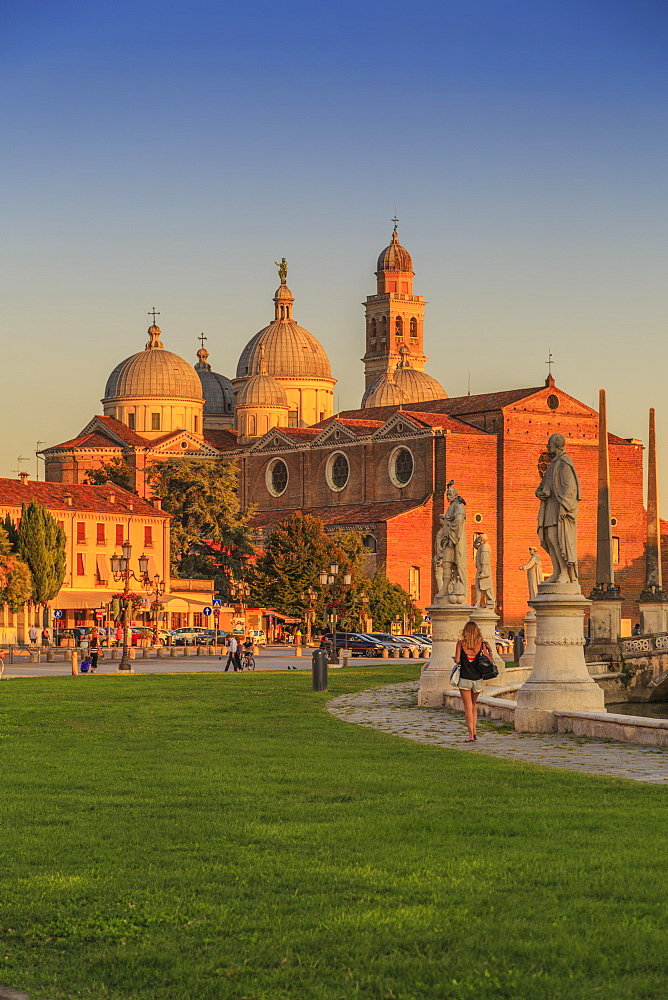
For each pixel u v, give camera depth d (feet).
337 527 585.22
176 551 577.43
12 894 52.44
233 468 611.88
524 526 593.01
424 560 573.74
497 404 599.57
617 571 610.24
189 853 59.31
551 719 117.60
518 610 589.73
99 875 55.42
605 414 305.94
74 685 198.49
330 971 43.19
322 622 500.33
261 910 49.73
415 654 413.80
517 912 48.78
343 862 57.11
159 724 128.16
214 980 42.70
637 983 41.65
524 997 40.75
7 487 512.63
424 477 587.68
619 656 235.20
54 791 78.59
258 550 606.96
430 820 66.95
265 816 69.00
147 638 453.17
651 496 314.14
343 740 111.04
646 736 106.73
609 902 50.14
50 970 44.11
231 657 289.94
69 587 508.53
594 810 70.23
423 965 43.39
